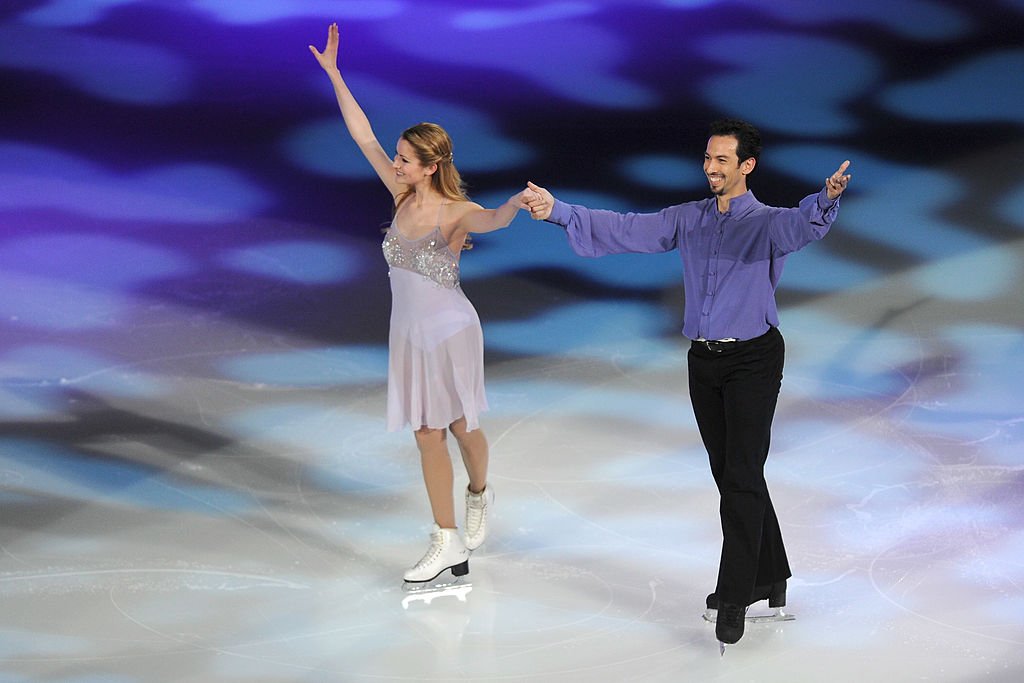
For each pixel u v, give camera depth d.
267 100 32.34
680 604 13.87
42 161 29.59
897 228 24.98
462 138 29.77
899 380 19.31
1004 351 20.08
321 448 17.91
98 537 15.52
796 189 26.59
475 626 13.52
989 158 27.75
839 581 14.16
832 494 16.14
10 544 15.33
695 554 14.94
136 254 25.11
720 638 12.60
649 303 22.80
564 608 13.84
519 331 21.73
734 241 12.55
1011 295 22.06
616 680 12.39
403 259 13.92
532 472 17.05
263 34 35.50
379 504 16.41
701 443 17.77
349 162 29.39
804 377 19.56
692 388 13.23
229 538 15.52
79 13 36.97
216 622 13.63
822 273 23.42
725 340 12.73
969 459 16.89
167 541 15.44
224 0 37.47
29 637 13.31
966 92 30.81
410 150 13.59
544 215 12.96
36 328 22.03
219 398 19.45
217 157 29.77
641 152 28.92
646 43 34.03
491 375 20.09
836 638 13.02
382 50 34.31
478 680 12.45
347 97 15.23
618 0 36.41
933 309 21.72
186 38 35.53
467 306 14.16
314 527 15.81
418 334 13.89
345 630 13.47
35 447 17.89
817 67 32.34
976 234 24.50
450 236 13.86
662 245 13.06
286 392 19.67
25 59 34.41
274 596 14.19
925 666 12.43
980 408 18.33
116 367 20.55
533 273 24.20
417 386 13.98
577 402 19.09
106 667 12.73
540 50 33.94
